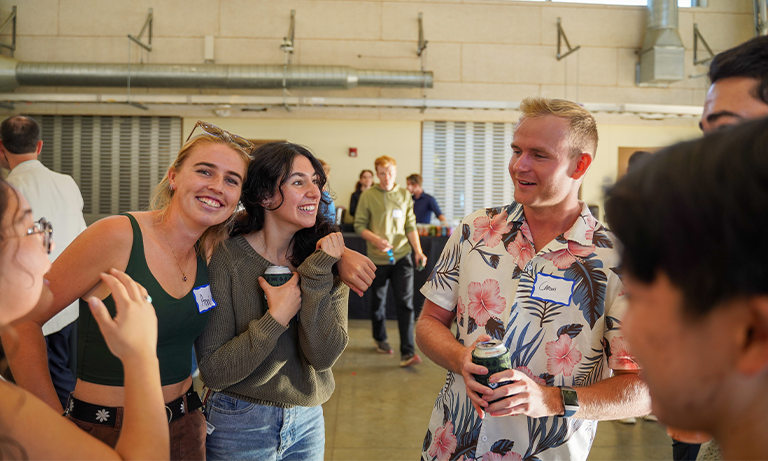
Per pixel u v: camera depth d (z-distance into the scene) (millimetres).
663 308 305
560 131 1062
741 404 299
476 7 7926
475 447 1120
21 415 594
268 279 1290
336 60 7848
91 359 1067
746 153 280
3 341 670
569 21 7977
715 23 8008
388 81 7422
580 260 1095
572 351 1084
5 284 615
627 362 1034
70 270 1031
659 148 334
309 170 1302
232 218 1317
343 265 1345
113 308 1062
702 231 277
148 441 656
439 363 1163
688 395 307
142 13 7668
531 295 1107
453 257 1292
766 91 725
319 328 1255
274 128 8016
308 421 1381
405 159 8117
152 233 1144
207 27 7723
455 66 7941
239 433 1264
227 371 1183
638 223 307
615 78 8031
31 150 2330
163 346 1124
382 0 7855
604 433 2789
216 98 6953
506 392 961
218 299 1244
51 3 7605
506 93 7988
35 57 7641
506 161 8180
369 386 3490
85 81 7043
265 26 7770
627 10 7980
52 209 2307
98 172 7867
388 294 5602
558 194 1088
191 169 1145
